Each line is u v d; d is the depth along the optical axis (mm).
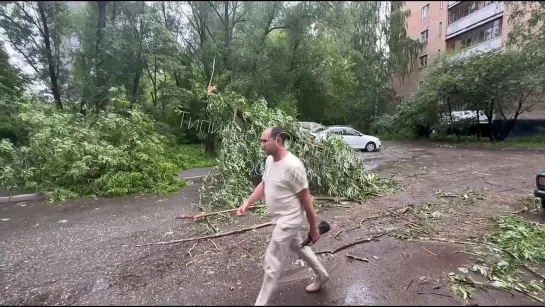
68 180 6656
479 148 15180
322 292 2768
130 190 6633
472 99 17312
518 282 2904
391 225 4492
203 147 12625
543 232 4004
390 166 10094
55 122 7000
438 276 3033
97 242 3988
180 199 6145
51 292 2824
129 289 2865
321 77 17609
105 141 7383
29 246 3875
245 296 2721
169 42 12867
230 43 14828
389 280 2967
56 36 12227
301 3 15039
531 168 8961
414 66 26391
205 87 12258
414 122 21781
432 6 27219
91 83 11953
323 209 5301
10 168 6250
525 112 18531
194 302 2641
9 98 9289
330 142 6219
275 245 2410
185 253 3635
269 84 15516
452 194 6172
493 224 4461
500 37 20547
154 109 13641
